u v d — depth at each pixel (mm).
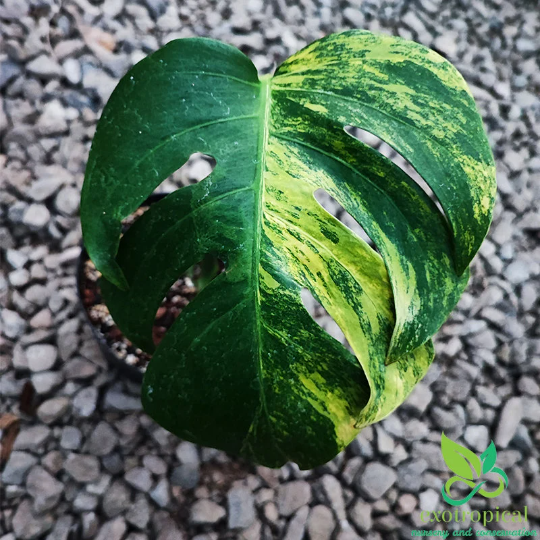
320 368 230
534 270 462
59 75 454
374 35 251
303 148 241
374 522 369
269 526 357
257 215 234
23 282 400
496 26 564
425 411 406
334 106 241
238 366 226
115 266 229
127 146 226
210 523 349
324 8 528
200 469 364
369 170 241
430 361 261
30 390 372
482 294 446
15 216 412
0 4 451
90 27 475
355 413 232
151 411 231
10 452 355
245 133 239
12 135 430
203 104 235
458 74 243
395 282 232
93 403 366
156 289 237
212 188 234
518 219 483
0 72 439
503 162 499
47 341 385
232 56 243
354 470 378
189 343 226
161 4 498
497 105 517
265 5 526
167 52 232
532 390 418
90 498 347
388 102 240
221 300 228
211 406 228
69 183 430
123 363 337
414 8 557
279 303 229
